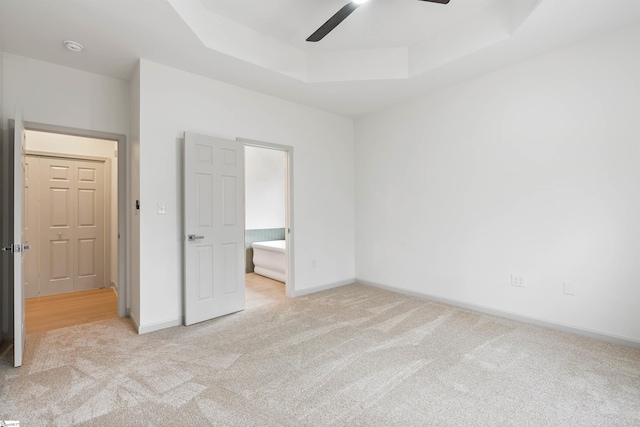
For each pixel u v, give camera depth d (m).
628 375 2.13
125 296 3.41
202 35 2.69
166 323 3.06
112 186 4.65
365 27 3.06
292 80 3.48
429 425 1.66
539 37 2.67
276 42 3.27
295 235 4.20
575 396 1.90
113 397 1.90
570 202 2.84
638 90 2.49
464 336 2.80
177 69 3.18
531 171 3.07
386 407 1.81
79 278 4.46
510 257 3.23
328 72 3.52
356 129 4.91
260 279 5.28
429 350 2.53
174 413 1.75
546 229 2.98
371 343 2.67
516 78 3.14
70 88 3.10
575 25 2.51
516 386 2.01
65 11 2.25
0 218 2.82
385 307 3.66
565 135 2.85
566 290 2.88
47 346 2.62
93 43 2.68
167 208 3.12
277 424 1.67
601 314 2.69
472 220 3.53
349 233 4.88
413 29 3.10
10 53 2.81
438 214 3.86
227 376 2.14
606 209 2.65
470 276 3.56
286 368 2.25
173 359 2.39
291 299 4.02
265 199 6.31
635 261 2.53
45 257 4.21
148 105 3.00
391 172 4.40
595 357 2.38
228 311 3.42
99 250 4.61
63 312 3.54
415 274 4.13
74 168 4.41
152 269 3.01
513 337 2.77
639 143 2.50
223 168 3.40
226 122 3.53
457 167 3.65
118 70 3.18
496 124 3.30
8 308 2.84
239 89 3.65
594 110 2.69
